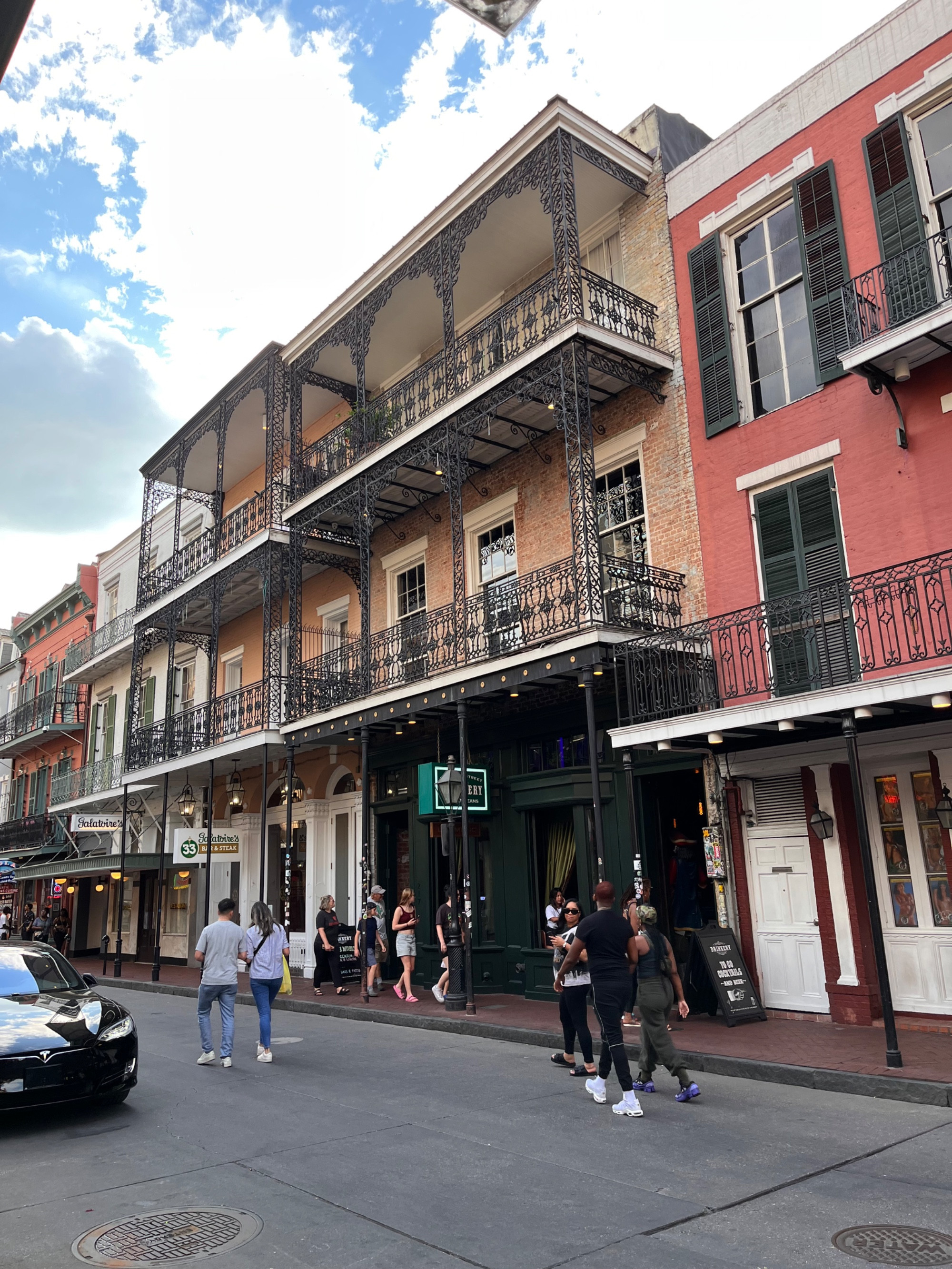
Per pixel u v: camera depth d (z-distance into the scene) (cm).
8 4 176
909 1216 451
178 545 2320
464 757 1276
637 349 1247
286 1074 866
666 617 1194
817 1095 719
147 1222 468
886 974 758
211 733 1922
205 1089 802
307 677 1716
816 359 1103
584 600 1233
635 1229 445
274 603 2091
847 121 1114
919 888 969
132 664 2372
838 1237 427
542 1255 416
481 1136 620
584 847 1270
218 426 2108
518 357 1271
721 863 1117
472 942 1413
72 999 774
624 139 1325
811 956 1035
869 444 1041
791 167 1169
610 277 1413
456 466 1384
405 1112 697
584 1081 801
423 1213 473
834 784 1023
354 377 1925
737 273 1238
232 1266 408
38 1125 681
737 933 1101
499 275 1573
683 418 1259
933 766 954
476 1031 1074
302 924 1897
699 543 1210
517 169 1332
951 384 970
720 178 1262
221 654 2317
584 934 710
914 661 842
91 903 2983
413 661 1498
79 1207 495
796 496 1112
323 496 1673
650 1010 718
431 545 1669
